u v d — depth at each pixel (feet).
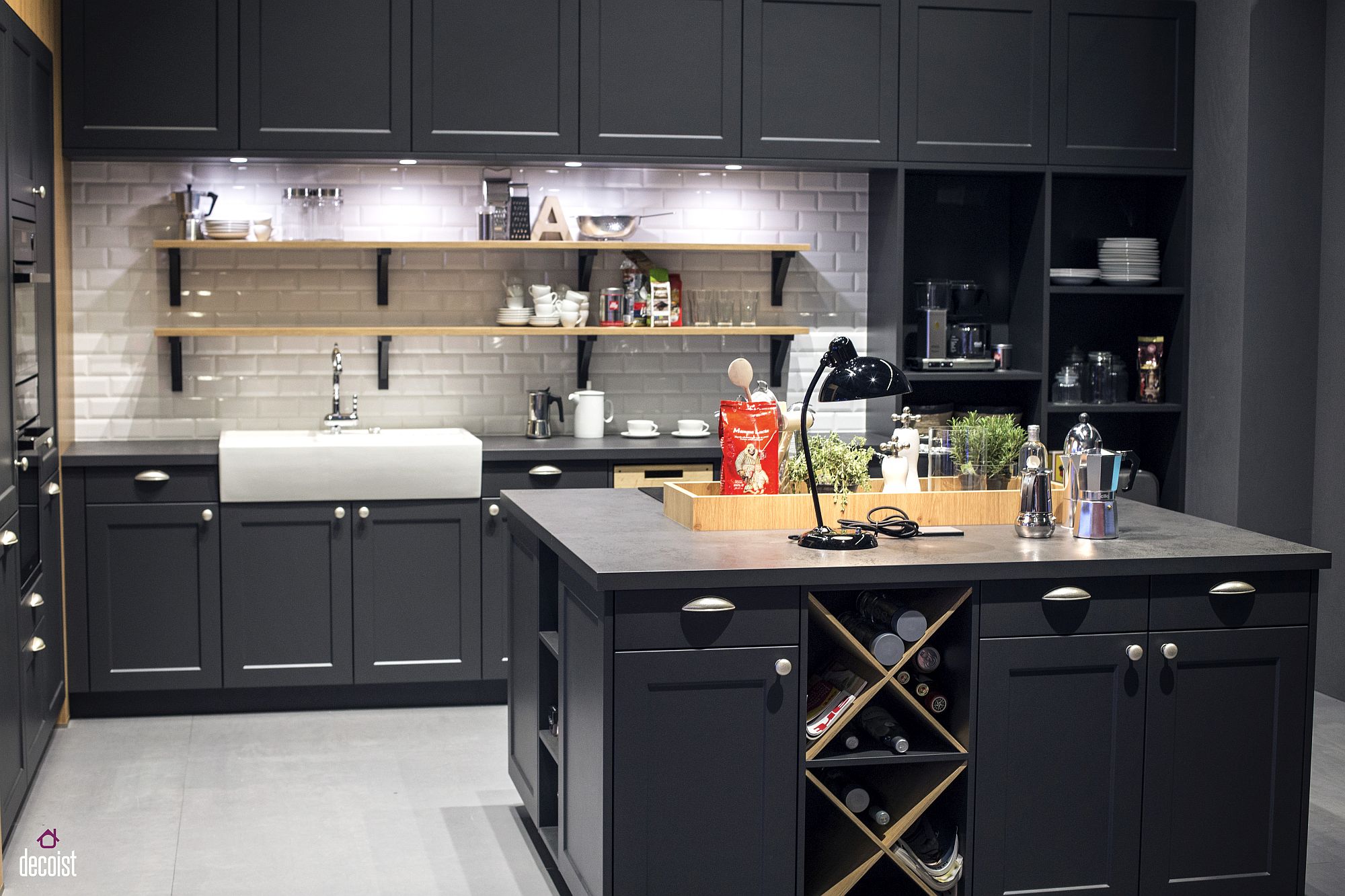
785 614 9.29
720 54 16.94
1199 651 9.98
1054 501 11.23
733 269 18.71
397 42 16.24
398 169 17.63
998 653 9.67
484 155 16.52
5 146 12.08
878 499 11.00
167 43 15.85
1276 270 16.83
